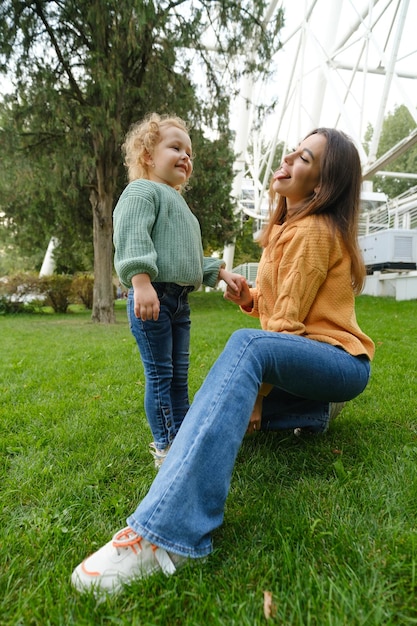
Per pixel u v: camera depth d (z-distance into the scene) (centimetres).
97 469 170
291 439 198
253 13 911
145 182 174
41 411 250
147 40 830
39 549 120
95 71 777
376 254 1340
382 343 489
